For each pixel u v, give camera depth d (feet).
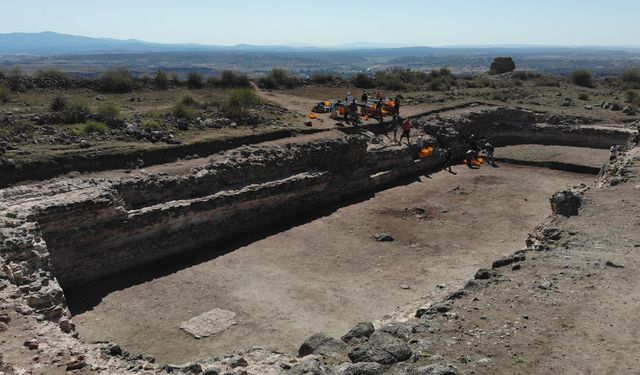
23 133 78.38
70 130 83.82
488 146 119.24
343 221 82.23
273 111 120.26
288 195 83.25
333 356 33.45
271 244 72.59
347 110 119.85
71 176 69.10
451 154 120.98
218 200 72.59
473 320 37.11
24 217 54.29
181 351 46.37
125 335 48.96
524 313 37.86
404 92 174.40
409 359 31.53
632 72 203.82
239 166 80.84
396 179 105.70
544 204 90.79
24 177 65.62
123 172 73.10
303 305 55.11
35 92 123.13
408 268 65.05
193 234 70.33
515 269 46.68
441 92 173.47
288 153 89.92
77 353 35.32
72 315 52.65
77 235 59.31
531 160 117.29
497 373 30.55
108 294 57.47
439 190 98.94
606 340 34.24
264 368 33.09
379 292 58.44
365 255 69.05
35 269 48.83
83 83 136.26
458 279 60.29
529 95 165.37
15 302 40.45
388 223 81.46
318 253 69.56
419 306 48.83
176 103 113.70
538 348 33.32
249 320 51.85
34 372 31.96
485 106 146.61
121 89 138.72
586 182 103.04
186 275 62.34
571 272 44.80
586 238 53.72
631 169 74.54
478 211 87.15
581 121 132.36
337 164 96.89
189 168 77.30
